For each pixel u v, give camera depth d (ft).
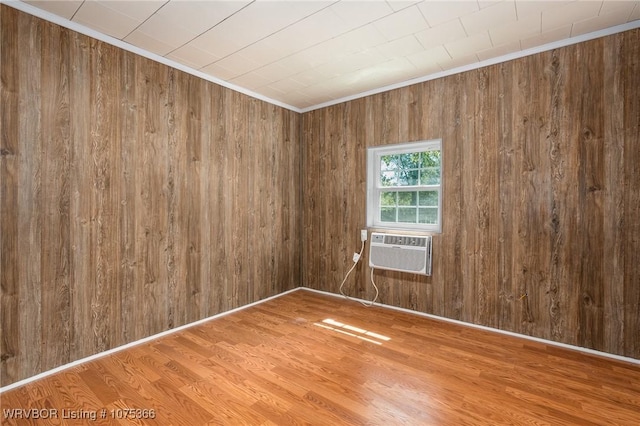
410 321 10.47
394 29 7.85
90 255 7.92
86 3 6.78
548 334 8.80
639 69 7.57
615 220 7.91
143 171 8.91
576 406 6.15
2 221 6.62
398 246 11.09
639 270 7.65
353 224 12.64
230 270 11.34
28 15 6.89
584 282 8.29
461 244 10.13
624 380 6.99
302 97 12.76
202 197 10.41
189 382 6.97
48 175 7.22
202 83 10.36
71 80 7.54
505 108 9.30
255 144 12.19
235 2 6.75
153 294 9.18
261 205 12.48
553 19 7.47
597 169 8.09
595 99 8.08
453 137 10.19
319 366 7.66
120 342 8.48
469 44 8.63
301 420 5.80
